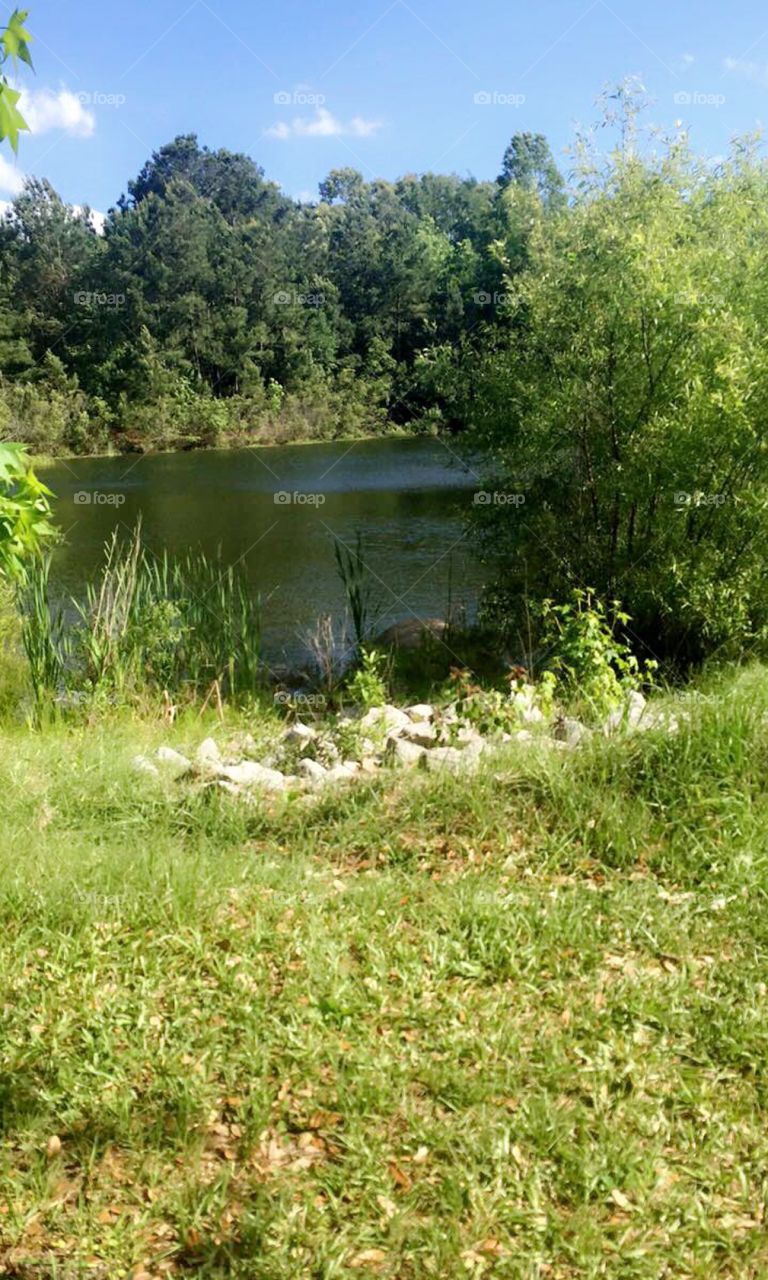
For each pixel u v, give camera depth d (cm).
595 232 971
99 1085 326
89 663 931
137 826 552
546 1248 270
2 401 4478
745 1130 310
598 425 995
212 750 735
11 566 448
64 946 402
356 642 1192
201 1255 269
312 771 643
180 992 374
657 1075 332
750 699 585
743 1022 354
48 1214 283
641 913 424
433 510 2362
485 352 1133
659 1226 276
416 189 9094
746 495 896
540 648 1038
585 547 1020
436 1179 291
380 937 411
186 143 8012
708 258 938
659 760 541
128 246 5697
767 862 459
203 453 4544
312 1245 270
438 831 517
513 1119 310
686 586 916
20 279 5791
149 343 5200
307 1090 327
